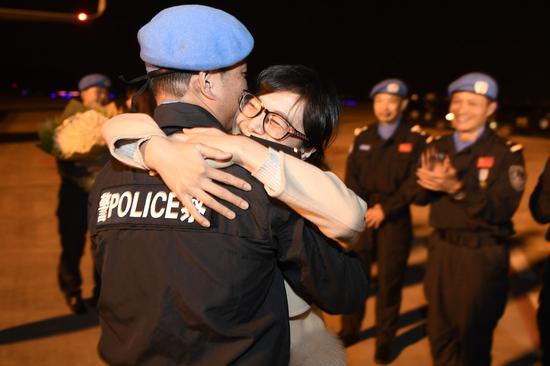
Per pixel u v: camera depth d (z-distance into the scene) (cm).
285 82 138
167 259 121
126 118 131
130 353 124
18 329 398
